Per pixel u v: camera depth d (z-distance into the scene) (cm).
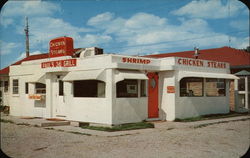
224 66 2002
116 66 1331
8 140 1023
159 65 1636
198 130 1289
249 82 2202
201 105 1780
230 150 889
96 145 945
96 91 1421
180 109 1619
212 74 1822
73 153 831
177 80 1606
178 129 1312
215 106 1894
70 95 1523
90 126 1355
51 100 1634
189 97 1686
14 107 1891
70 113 1519
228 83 2025
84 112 1451
